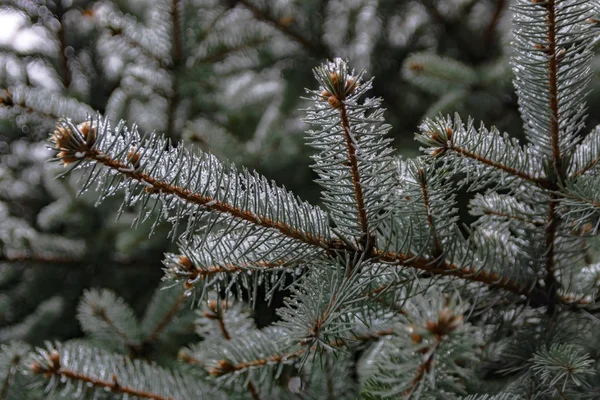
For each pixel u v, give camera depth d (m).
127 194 0.54
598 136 0.61
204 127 1.06
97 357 0.66
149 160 0.54
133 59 1.04
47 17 1.31
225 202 0.55
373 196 0.56
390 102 1.17
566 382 0.58
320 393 0.67
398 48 1.20
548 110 0.58
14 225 1.18
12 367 0.75
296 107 1.11
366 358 0.66
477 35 1.19
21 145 1.33
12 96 0.90
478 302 0.62
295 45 1.14
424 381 0.51
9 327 1.21
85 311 0.83
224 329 0.66
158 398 0.65
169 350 0.85
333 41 1.17
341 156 0.56
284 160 1.03
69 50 1.38
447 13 1.19
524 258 0.62
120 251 1.03
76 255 1.17
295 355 0.61
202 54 1.06
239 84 1.15
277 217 0.56
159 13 1.01
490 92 1.00
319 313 0.56
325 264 0.57
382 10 1.16
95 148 0.53
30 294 1.20
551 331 0.62
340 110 0.54
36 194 1.42
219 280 0.58
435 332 0.50
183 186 0.55
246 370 0.61
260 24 1.11
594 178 0.59
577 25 0.58
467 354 0.51
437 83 0.99
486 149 0.59
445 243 0.59
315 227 0.57
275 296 0.92
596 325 0.62
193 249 0.58
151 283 1.15
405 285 0.59
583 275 0.64
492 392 0.62
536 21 0.56
